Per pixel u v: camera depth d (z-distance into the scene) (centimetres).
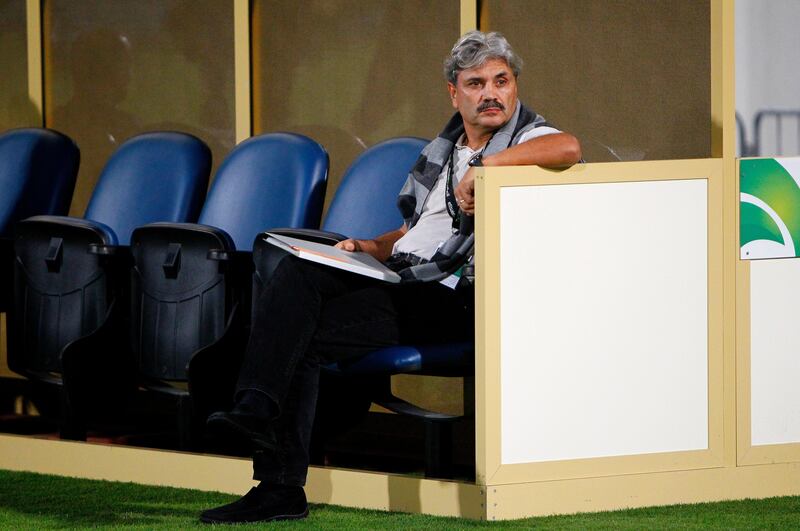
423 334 1241
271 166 1534
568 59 1548
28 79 1959
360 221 1455
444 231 1295
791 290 1292
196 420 1437
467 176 1196
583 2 1536
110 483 1408
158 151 1669
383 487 1251
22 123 1981
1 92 1992
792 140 1584
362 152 1638
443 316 1246
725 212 1264
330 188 1739
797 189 1289
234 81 1802
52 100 1950
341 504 1275
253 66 1784
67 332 1526
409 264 1284
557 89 1559
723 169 1260
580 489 1220
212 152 1825
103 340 1516
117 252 1516
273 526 1164
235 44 1780
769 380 1288
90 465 1443
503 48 1268
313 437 1409
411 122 1673
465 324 1259
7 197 1733
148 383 1487
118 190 1677
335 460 1570
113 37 1897
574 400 1218
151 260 1461
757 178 1275
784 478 1298
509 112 1270
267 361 1164
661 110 1495
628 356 1234
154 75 1866
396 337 1227
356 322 1209
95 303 1517
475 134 1291
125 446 1438
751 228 1274
